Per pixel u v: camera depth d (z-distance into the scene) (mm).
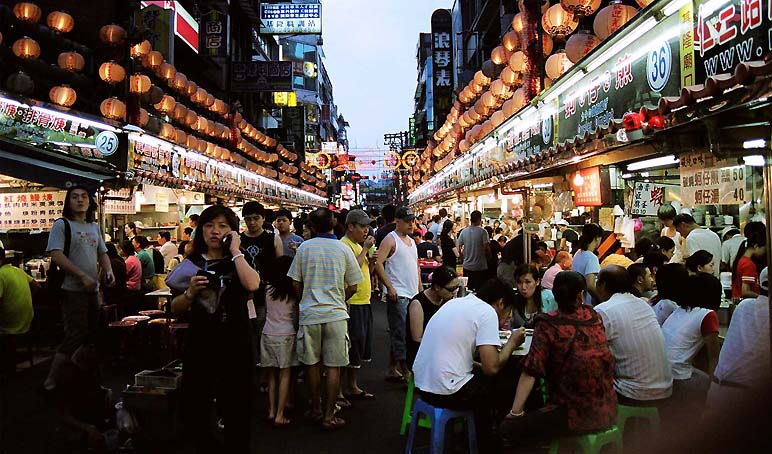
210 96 17078
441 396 4102
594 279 5949
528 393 3699
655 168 7316
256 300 5820
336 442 5062
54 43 12984
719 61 5074
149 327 8070
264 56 39562
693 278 4297
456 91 27859
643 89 6582
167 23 17922
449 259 10859
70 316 5117
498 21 22312
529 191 12000
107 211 13586
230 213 4250
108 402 5078
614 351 3896
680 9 5738
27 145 9102
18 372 7520
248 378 4043
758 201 5020
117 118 11703
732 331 3363
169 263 10609
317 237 5629
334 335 5371
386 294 6871
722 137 4172
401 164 47562
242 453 3998
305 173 42531
